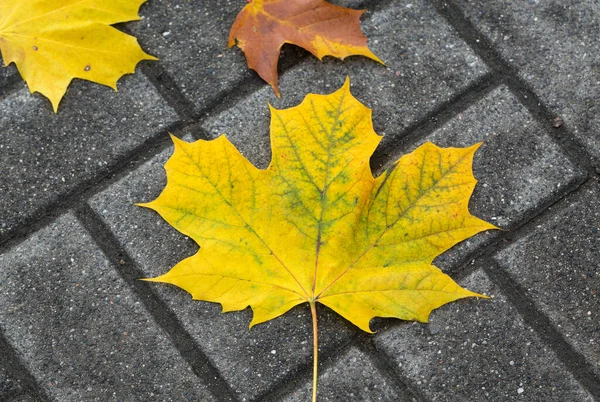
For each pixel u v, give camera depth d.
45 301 1.07
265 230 1.03
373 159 1.08
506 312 1.07
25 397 1.06
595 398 1.06
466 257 1.08
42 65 1.07
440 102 1.09
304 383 1.06
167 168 1.02
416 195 1.03
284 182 1.03
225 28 1.10
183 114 1.09
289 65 1.09
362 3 1.10
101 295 1.07
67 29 1.07
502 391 1.06
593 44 1.10
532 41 1.10
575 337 1.07
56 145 1.08
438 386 1.06
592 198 1.08
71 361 1.07
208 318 1.07
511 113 1.09
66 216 1.08
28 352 1.07
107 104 1.09
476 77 1.09
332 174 1.03
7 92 1.09
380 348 1.07
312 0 1.07
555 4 1.10
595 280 1.07
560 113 1.09
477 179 1.08
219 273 1.03
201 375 1.07
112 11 1.07
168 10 1.10
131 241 1.08
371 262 1.03
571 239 1.08
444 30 1.10
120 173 1.08
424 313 1.04
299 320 1.07
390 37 1.10
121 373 1.06
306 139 1.03
